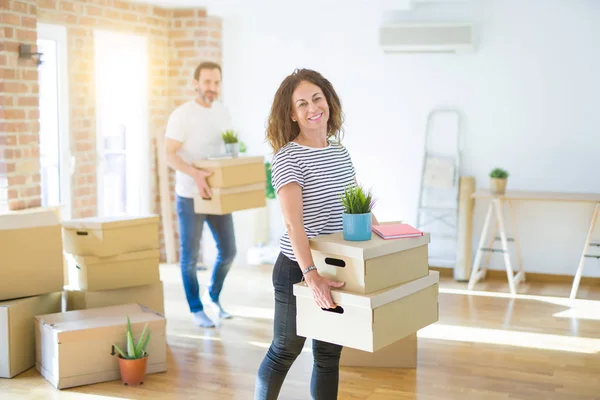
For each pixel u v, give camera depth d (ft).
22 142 17.31
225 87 24.09
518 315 17.43
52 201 19.48
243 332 15.94
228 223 16.44
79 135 20.20
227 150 16.26
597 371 13.65
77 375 12.84
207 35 23.04
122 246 14.61
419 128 21.97
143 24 22.15
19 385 12.92
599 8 19.88
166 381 13.11
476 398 12.37
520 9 20.62
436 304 9.23
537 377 13.34
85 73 20.25
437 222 22.08
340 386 12.87
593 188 20.42
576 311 17.78
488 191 20.56
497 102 21.11
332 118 9.62
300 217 8.87
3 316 13.19
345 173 9.47
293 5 22.89
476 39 21.09
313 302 8.69
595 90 20.15
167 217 23.08
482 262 21.65
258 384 9.57
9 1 16.71
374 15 22.04
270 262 23.16
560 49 20.36
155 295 15.24
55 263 13.96
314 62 23.02
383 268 8.46
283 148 9.21
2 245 13.39
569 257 20.79
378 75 22.27
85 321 13.30
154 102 22.89
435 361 14.19
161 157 22.76
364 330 8.24
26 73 17.33
